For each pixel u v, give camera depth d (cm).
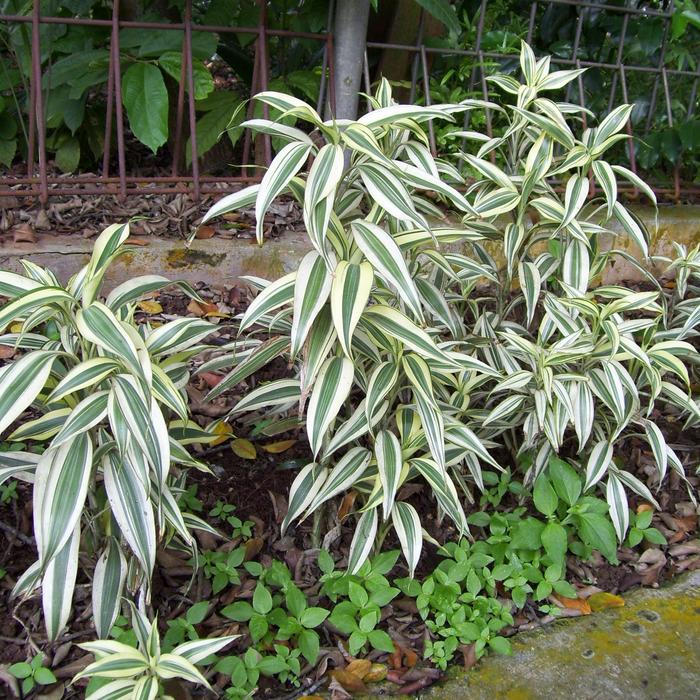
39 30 196
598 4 235
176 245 196
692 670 128
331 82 203
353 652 124
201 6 251
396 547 146
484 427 150
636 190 239
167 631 124
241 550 135
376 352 127
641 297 139
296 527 146
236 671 120
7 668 119
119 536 121
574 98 264
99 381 107
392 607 136
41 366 106
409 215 111
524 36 263
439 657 127
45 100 212
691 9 227
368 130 113
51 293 106
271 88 221
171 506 117
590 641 132
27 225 196
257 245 201
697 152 255
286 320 139
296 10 241
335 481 128
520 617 136
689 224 229
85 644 107
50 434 116
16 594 117
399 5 221
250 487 152
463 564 137
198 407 164
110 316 106
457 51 220
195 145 200
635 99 266
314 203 108
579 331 144
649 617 137
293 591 130
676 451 171
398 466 124
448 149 238
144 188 201
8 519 141
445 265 141
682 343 150
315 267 114
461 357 138
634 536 148
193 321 128
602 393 141
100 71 201
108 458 113
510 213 219
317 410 116
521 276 159
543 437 152
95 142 235
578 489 144
